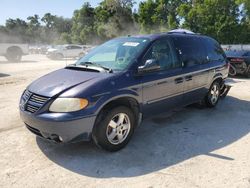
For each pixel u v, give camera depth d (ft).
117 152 14.10
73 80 13.69
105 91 13.23
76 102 12.48
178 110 21.58
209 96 21.62
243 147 14.82
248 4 110.73
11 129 17.33
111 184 11.28
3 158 13.39
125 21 189.88
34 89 13.74
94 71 14.75
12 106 22.95
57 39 286.25
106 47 17.35
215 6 113.60
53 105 12.59
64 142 12.71
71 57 95.30
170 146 14.87
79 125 12.55
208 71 20.45
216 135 16.51
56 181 11.49
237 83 34.09
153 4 151.23
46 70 50.44
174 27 134.31
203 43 20.86
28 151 14.14
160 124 18.33
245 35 112.47
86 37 205.26
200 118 19.75
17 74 44.16
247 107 22.81
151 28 152.66
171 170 12.36
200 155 13.83
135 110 15.17
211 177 11.76
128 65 14.74
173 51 17.47
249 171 12.25
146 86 15.11
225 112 21.33
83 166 12.69
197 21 117.80
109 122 13.52
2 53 74.79
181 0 144.66
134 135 16.34
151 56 15.81
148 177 11.80
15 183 11.34
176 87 17.24
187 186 11.10
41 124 12.71
